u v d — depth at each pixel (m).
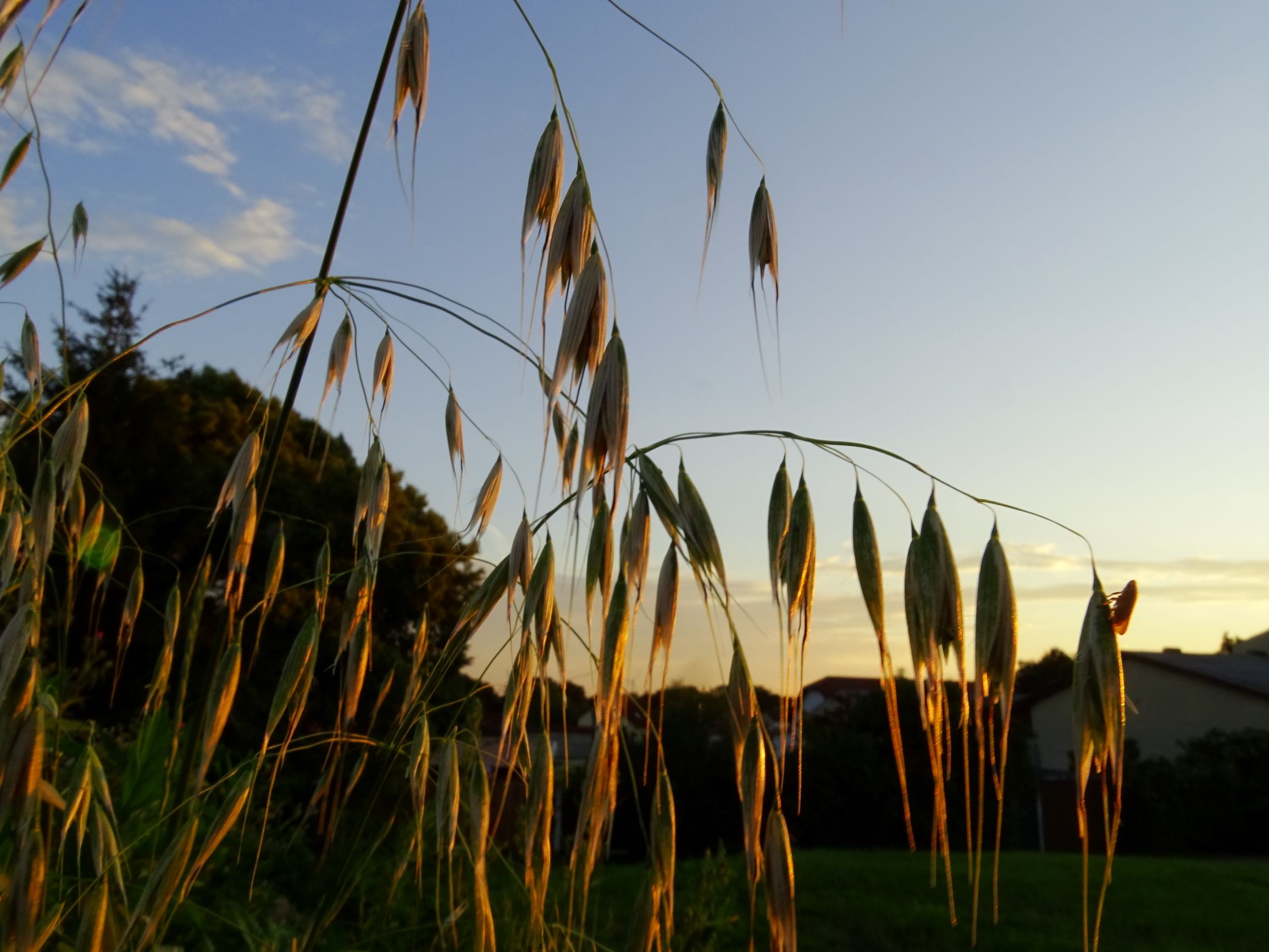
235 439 14.25
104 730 2.47
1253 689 21.77
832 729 16.86
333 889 1.41
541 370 1.15
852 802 16.28
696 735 13.15
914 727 16.44
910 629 1.03
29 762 1.11
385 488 1.57
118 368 12.36
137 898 1.50
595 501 1.13
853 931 7.20
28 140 1.49
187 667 1.56
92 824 1.26
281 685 1.34
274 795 2.76
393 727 1.43
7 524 1.32
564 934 1.23
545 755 1.19
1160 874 10.16
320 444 11.14
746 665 1.07
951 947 6.74
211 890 1.82
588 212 1.15
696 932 2.34
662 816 1.12
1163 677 24.00
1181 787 18.75
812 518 1.07
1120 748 0.99
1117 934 7.24
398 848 1.67
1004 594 1.04
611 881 5.73
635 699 1.15
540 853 1.18
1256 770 19.05
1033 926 7.44
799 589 1.04
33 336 1.50
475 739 1.56
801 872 10.13
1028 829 18.16
